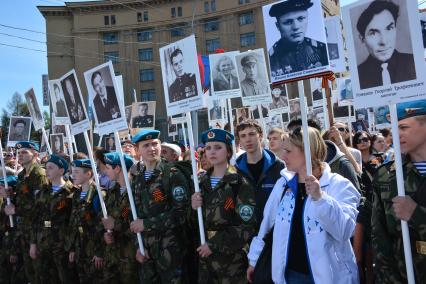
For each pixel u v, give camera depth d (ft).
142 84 161.27
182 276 14.12
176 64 14.03
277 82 10.36
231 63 24.88
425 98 8.09
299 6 10.05
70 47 165.68
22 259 21.44
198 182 13.76
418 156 8.30
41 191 19.03
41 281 18.70
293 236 9.63
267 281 10.17
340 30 21.67
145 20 161.99
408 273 7.75
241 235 11.95
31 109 23.76
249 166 14.66
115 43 163.63
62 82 17.43
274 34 10.41
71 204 18.58
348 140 21.03
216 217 12.36
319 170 9.99
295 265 9.54
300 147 9.82
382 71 8.58
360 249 12.30
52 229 18.29
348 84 27.63
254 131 14.39
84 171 17.72
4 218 22.30
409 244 7.79
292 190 9.96
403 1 8.32
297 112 35.42
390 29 8.48
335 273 9.05
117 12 162.81
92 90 15.98
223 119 32.78
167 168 14.65
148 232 14.30
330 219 8.91
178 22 159.02
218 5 153.69
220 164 13.09
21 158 20.24
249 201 12.16
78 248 17.46
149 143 14.98
